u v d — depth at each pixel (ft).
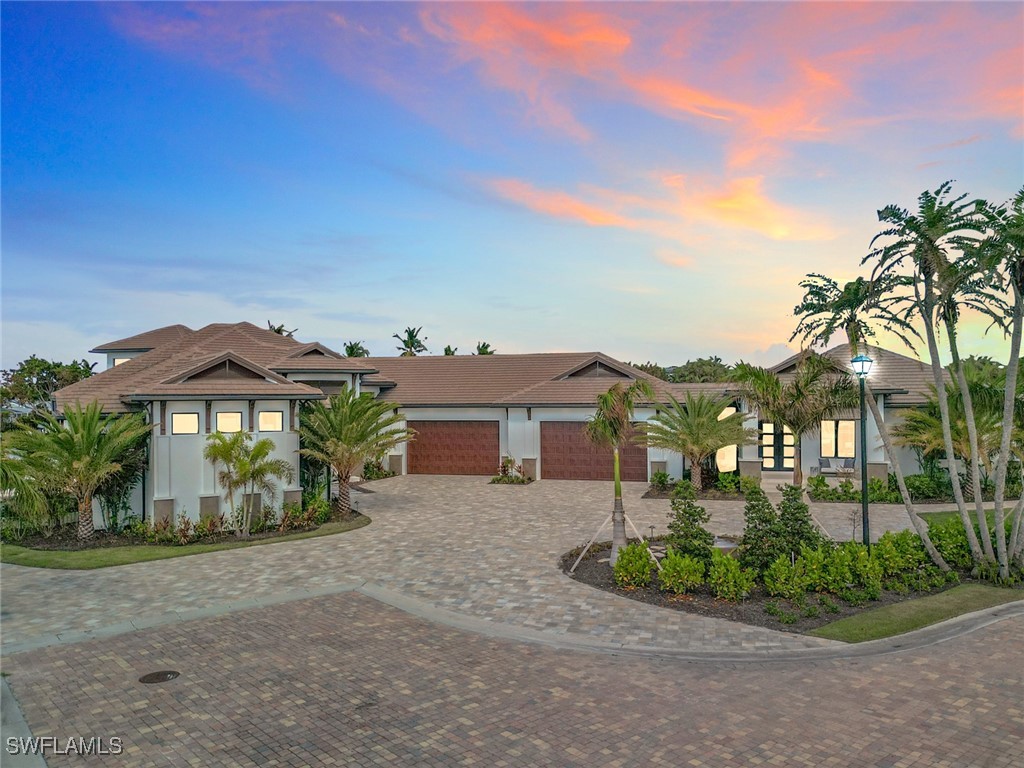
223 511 71.05
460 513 80.07
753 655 36.45
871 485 83.51
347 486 79.05
